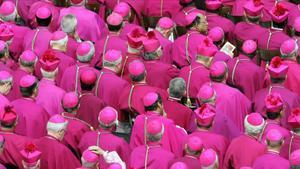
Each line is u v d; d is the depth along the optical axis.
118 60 49.22
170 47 54.06
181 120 46.78
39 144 43.75
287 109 48.38
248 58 51.56
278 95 45.78
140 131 44.66
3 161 44.09
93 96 47.28
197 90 49.56
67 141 45.09
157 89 47.97
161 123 42.78
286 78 50.47
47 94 48.16
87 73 47.25
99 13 60.47
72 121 45.66
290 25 57.75
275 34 54.62
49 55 48.41
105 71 49.25
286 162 42.12
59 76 50.56
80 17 56.19
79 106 47.09
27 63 49.56
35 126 46.22
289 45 51.00
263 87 51.34
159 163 42.16
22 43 54.34
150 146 42.62
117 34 52.69
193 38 53.25
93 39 56.44
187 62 53.34
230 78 51.50
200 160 41.91
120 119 48.78
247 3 55.00
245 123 43.84
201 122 44.34
